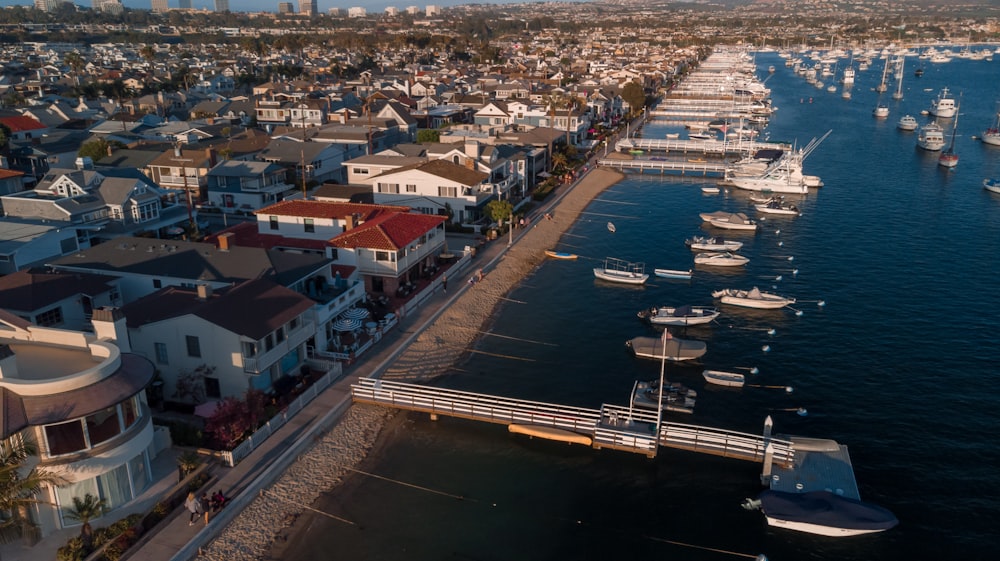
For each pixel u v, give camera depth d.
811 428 55.66
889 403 59.16
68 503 39.59
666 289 85.62
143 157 119.62
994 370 64.44
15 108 178.75
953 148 175.75
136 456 42.28
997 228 109.12
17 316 52.22
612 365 65.88
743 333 73.06
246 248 69.12
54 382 38.41
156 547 38.97
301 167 122.88
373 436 53.59
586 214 119.38
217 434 47.19
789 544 43.16
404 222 81.69
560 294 83.81
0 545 38.16
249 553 40.72
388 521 44.50
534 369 64.94
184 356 53.75
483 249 95.81
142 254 69.75
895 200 126.81
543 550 42.41
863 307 79.56
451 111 184.88
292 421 52.62
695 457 51.16
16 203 86.38
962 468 50.44
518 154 125.56
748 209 122.81
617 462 50.81
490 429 54.94
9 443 37.88
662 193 134.62
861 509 43.75
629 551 42.41
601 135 186.62
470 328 72.94
